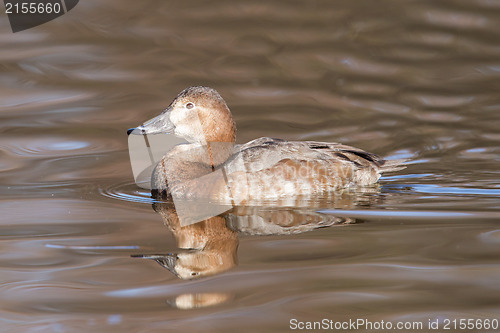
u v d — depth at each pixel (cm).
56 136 2052
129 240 1308
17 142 2003
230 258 1211
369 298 1040
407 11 2980
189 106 1709
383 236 1304
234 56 2648
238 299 1048
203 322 978
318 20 2925
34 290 1086
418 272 1127
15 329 964
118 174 1791
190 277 1136
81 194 1620
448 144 2041
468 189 1653
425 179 1759
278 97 2373
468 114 2258
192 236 1328
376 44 2756
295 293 1062
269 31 2828
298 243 1282
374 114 2259
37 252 1239
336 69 2577
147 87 2397
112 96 2330
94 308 1027
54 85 2403
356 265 1159
